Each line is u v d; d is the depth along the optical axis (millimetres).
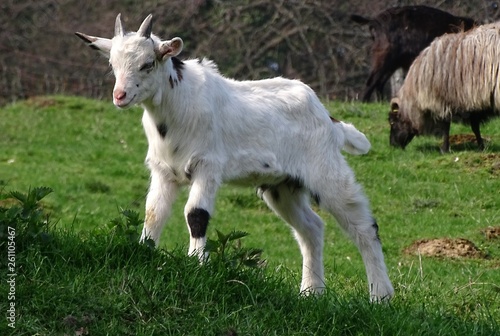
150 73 11008
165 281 10250
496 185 21141
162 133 11344
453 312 11164
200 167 11281
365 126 26297
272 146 11773
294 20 38094
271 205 12250
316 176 11930
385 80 29547
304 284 12117
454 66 22375
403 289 12414
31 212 10633
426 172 22234
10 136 27859
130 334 9453
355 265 15875
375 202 20656
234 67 38531
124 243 10562
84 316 9570
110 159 25750
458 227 18891
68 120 29547
